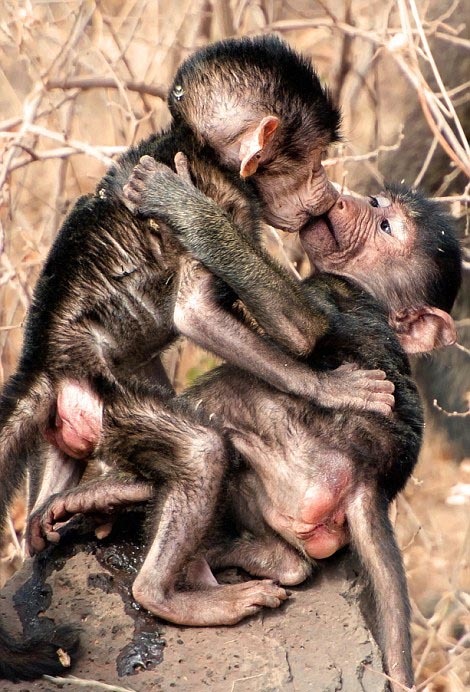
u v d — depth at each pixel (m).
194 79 11.08
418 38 15.77
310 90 11.08
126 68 17.67
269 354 10.10
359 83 17.66
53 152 14.79
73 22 17.53
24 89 18.70
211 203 10.34
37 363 10.24
